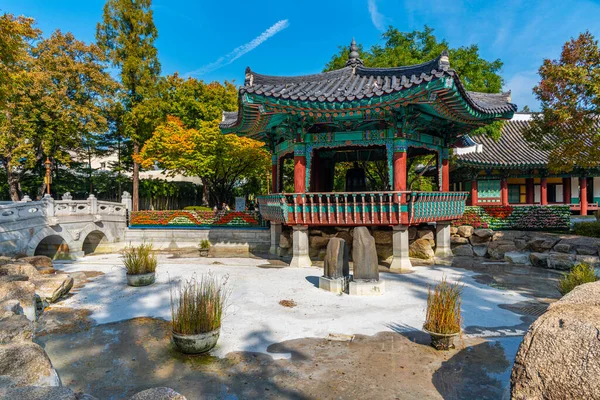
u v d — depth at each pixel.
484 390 4.78
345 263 10.14
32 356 4.20
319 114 11.81
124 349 6.22
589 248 12.16
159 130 24.62
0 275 8.66
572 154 13.63
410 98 10.29
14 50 11.21
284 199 12.77
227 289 9.87
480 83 19.80
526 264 13.16
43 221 14.27
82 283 10.88
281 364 5.59
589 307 3.39
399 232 12.28
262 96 10.77
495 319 7.40
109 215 18.09
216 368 5.49
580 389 2.77
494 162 21.45
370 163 23.91
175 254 17.06
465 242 15.39
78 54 27.59
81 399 3.25
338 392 4.79
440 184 14.43
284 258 15.47
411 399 4.61
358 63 14.31
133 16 28.17
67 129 26.27
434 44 21.86
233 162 26.62
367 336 6.61
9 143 24.52
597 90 10.89
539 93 13.45
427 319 6.21
